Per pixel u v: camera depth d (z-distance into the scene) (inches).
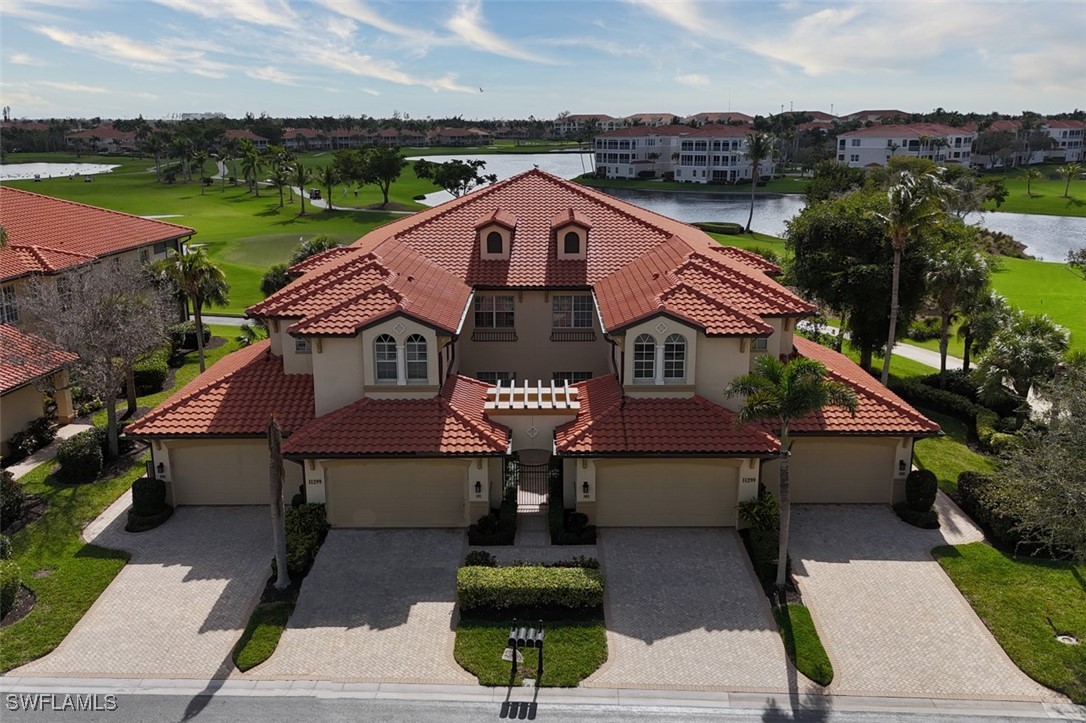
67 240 2018.9
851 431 1088.2
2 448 1336.1
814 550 1026.1
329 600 919.0
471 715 743.1
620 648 836.0
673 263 1258.6
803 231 1806.1
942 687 783.1
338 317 1086.4
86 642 848.3
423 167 6136.8
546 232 1459.2
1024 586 940.6
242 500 1143.6
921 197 1389.0
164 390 1702.8
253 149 6742.1
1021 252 3732.8
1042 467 882.1
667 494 1069.1
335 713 745.6
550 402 1111.6
